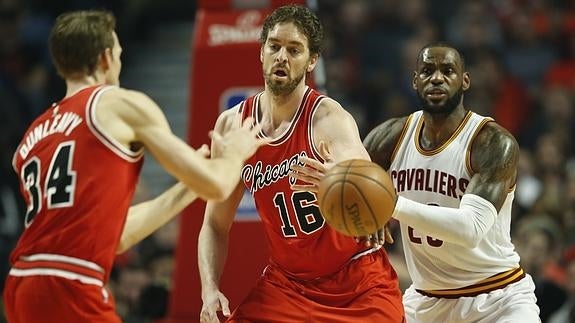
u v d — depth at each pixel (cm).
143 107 1309
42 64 3919
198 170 1286
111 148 1297
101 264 1299
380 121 3612
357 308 1477
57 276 1280
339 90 3719
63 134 1314
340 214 1355
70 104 1330
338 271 1503
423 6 3978
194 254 2006
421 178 1609
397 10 3975
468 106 3612
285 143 1475
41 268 1288
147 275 2631
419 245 1614
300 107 1479
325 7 3962
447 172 1587
